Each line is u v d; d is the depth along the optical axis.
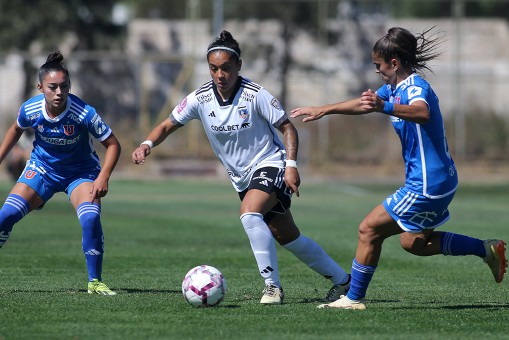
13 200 27.31
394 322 22.50
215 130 25.94
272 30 141.62
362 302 25.34
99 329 21.28
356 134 121.38
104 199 81.19
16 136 27.72
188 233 51.72
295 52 141.62
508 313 24.14
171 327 21.55
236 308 24.62
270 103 25.52
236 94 25.52
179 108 26.50
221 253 41.53
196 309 24.36
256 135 25.83
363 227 24.38
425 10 174.50
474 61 150.62
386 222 24.08
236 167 26.27
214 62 24.98
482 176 117.31
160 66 135.75
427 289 29.92
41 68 26.39
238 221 60.34
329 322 22.41
